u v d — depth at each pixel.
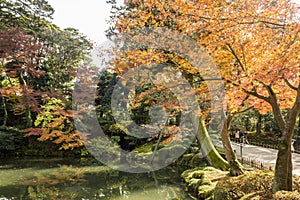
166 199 6.11
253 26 4.63
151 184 7.60
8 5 13.24
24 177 8.47
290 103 5.52
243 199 4.09
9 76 12.47
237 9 4.39
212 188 5.86
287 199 3.63
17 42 11.31
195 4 4.61
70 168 9.98
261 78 4.20
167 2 5.32
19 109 12.56
